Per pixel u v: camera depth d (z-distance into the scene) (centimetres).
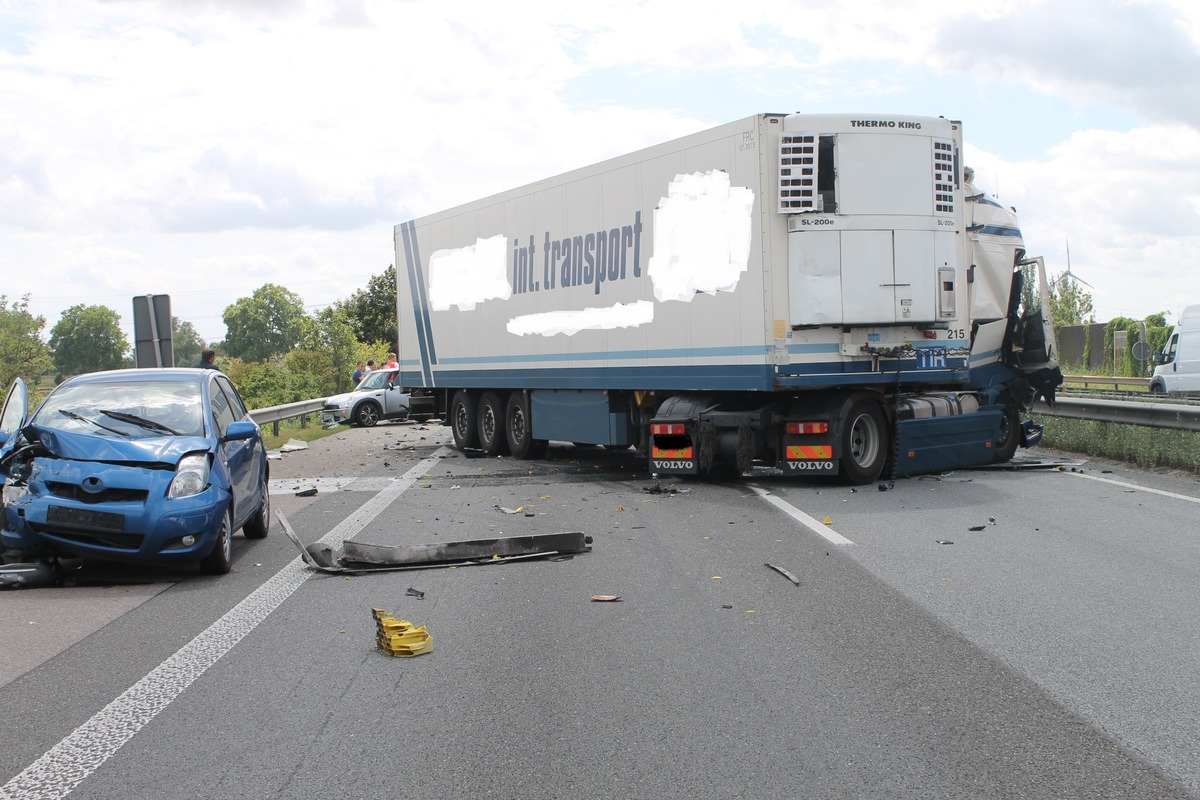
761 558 900
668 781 434
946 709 514
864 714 509
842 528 1042
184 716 529
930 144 1307
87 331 12000
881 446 1378
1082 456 1700
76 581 886
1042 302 1575
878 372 1312
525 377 1819
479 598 783
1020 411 1631
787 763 450
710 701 534
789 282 1280
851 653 613
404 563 912
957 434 1459
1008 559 873
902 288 1292
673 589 792
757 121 1278
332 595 809
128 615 762
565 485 1491
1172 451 1477
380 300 6031
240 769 456
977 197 1580
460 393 2123
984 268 1562
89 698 563
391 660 623
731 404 1420
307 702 548
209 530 873
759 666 591
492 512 1230
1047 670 575
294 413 2902
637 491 1398
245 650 654
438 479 1616
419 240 2188
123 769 459
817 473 1339
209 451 911
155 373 1024
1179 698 526
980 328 1564
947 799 411
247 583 867
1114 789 418
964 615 696
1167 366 2947
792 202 1269
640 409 1591
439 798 422
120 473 870
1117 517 1075
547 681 573
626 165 1523
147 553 855
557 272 1708
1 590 859
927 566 852
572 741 482
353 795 426
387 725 510
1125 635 640
